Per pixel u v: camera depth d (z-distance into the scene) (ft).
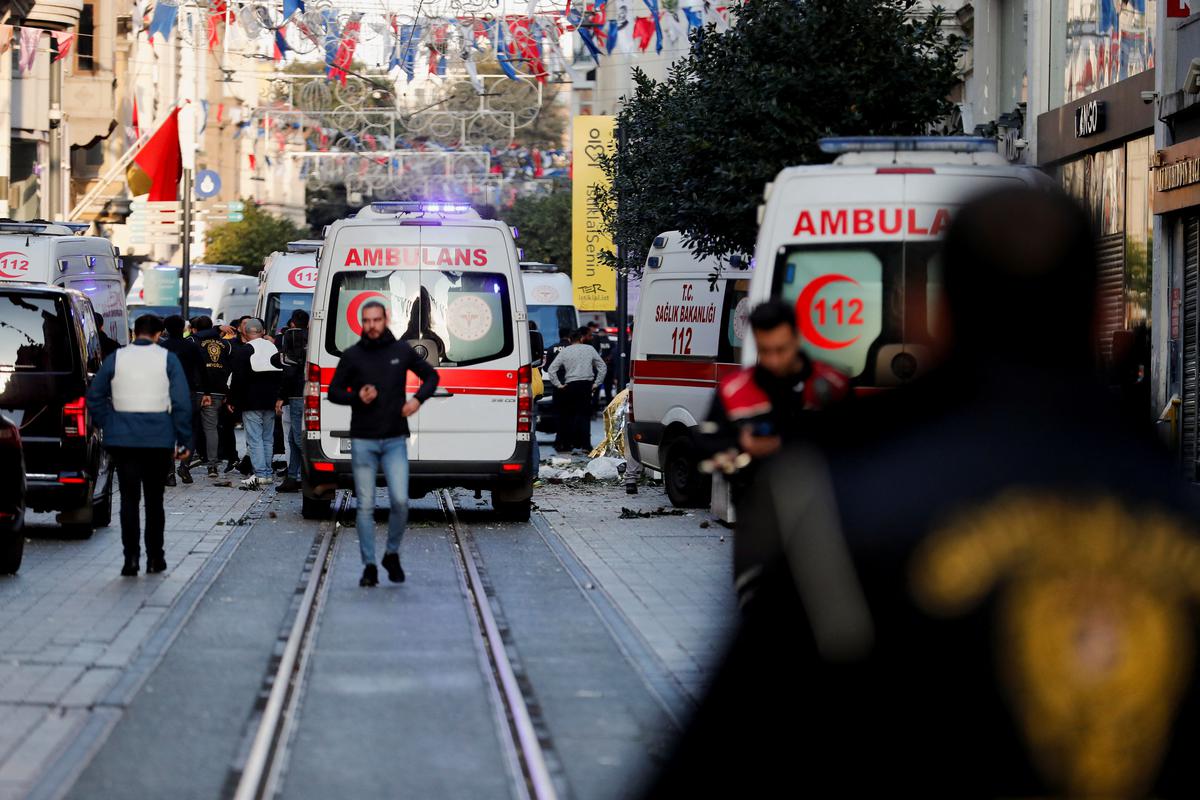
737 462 29.30
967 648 15.53
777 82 117.70
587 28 166.81
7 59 280.31
